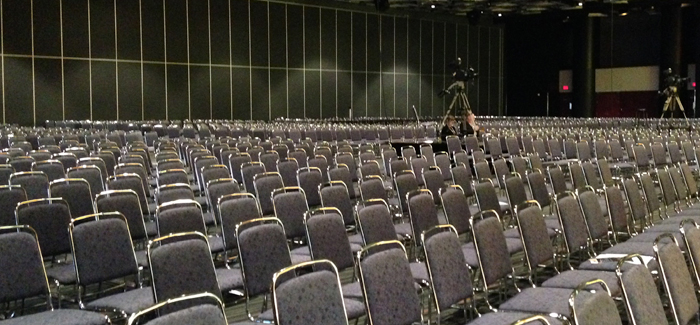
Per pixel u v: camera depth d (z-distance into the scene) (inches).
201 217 202.5
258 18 977.5
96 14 832.3
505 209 285.6
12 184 267.4
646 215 269.3
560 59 1258.6
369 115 1103.6
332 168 326.3
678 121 799.7
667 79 880.3
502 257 183.6
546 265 237.5
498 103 1296.8
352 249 214.7
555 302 161.6
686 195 305.7
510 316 153.5
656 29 1160.2
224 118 948.6
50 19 797.9
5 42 767.1
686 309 148.7
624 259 140.8
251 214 219.8
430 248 160.9
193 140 512.7
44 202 239.3
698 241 171.9
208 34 930.7
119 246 181.5
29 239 163.2
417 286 177.9
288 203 229.6
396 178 276.7
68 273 186.9
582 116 1173.1
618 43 1203.2
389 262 148.0
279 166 334.3
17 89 776.9
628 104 1200.2
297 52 1018.7
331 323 130.3
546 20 1202.6
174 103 902.4
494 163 346.0
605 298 119.4
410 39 1151.6
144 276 217.0
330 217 193.3
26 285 161.2
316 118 1041.5
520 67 1296.8
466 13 1153.4
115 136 528.7
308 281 128.5
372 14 1101.1
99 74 837.2
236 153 382.3
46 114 798.5
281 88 1003.9
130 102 863.7
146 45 874.8
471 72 585.6
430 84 1185.4
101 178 299.4
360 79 1091.3
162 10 887.7
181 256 155.3
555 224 255.6
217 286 160.7
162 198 239.1
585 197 227.5
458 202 238.1
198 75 922.7
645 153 433.4
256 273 170.9
